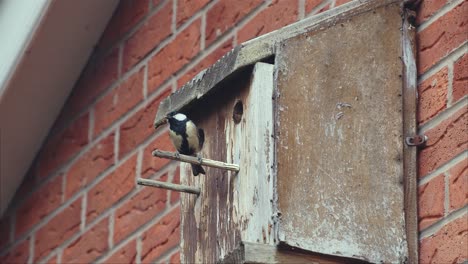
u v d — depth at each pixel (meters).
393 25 7.18
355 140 6.98
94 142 8.97
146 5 8.88
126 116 8.76
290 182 6.80
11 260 9.38
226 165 6.95
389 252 6.83
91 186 8.90
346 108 7.02
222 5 8.24
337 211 6.83
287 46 7.00
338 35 7.12
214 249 7.11
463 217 6.58
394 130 7.03
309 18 7.12
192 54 8.34
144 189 8.45
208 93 7.18
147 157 8.48
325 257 6.75
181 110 7.45
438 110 6.92
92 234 8.76
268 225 6.71
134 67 8.80
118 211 8.60
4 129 9.19
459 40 6.87
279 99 6.90
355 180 6.91
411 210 6.91
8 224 9.52
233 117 7.11
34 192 9.38
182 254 7.45
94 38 9.08
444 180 6.77
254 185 6.81
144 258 8.27
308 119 6.93
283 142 6.85
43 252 9.12
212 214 7.18
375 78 7.11
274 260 6.63
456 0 6.95
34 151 9.40
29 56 8.84
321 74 7.03
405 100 7.08
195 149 7.34
